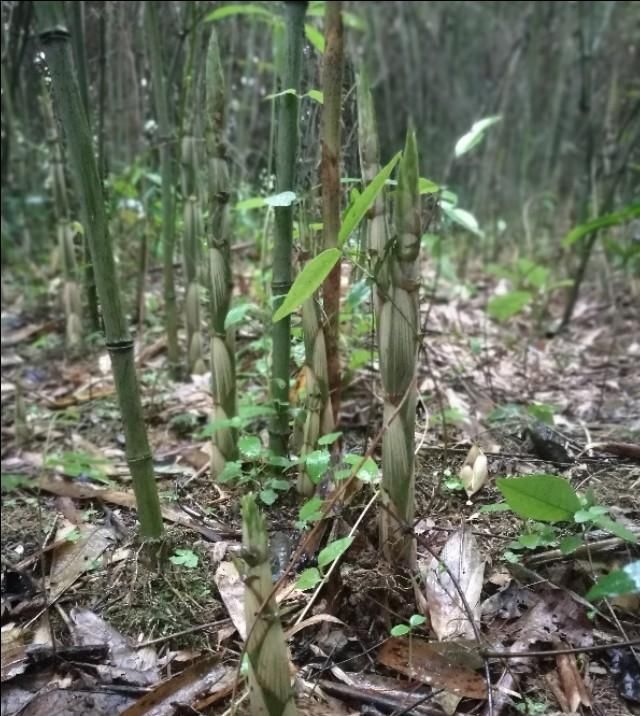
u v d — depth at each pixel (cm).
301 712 67
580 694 69
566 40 243
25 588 90
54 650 77
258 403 122
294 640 77
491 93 270
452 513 95
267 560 58
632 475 103
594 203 197
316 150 110
